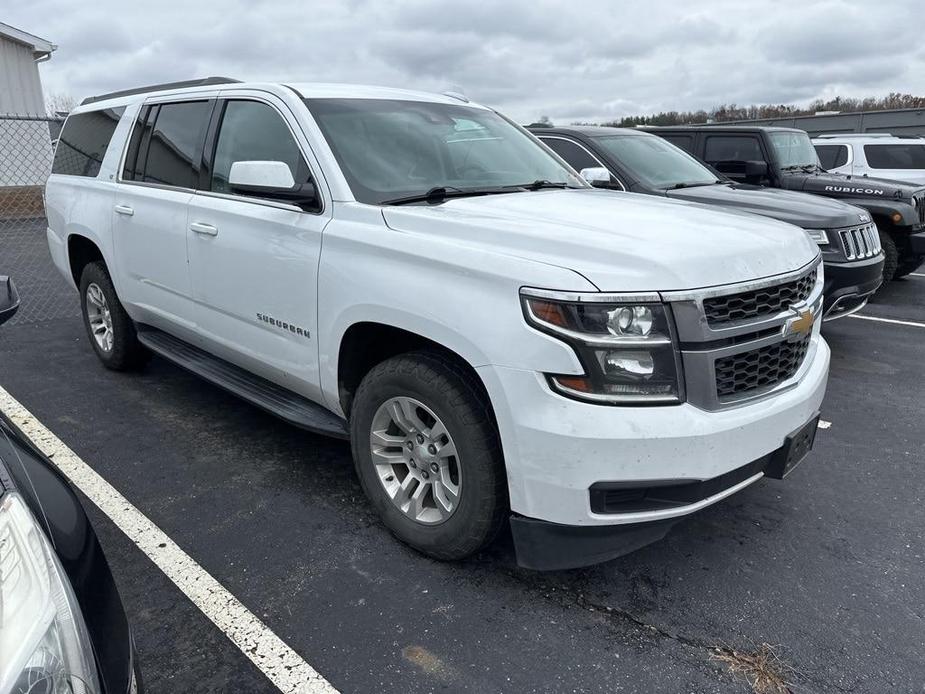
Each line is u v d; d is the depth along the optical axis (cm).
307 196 320
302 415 345
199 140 400
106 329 521
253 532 318
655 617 265
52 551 149
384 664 240
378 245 287
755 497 360
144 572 288
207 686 229
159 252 420
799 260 288
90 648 142
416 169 345
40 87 1855
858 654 248
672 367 239
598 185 508
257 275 346
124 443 408
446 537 281
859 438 438
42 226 1291
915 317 769
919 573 296
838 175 885
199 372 411
